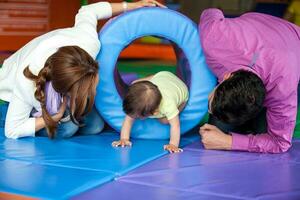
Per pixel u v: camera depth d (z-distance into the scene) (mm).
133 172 1658
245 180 1604
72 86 1857
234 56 2002
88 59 1907
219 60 2047
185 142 2168
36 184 1484
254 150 1989
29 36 4812
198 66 2189
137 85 1991
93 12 2236
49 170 1639
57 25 4961
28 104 2037
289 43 2047
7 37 4695
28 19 4781
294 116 1934
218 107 1827
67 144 2035
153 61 5543
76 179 1540
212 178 1615
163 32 2172
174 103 2049
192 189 1495
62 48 1914
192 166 1756
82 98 1880
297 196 1453
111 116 2195
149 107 1955
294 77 1909
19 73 1993
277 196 1449
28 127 2057
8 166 1673
